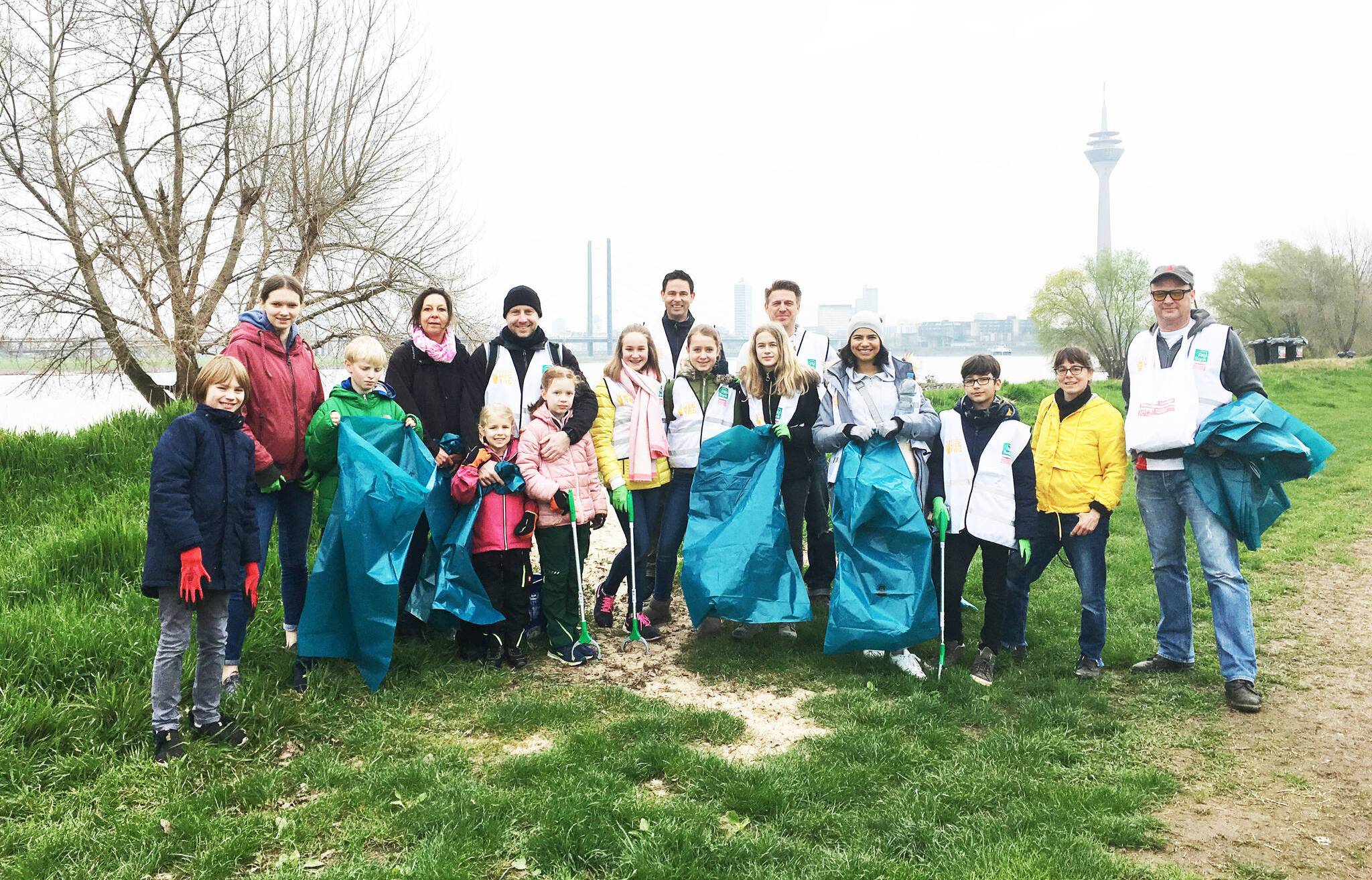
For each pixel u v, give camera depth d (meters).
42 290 12.86
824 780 4.03
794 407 6.08
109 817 3.64
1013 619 5.79
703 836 3.54
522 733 4.54
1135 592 7.14
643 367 6.24
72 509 7.70
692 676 5.45
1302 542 8.84
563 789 3.86
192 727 4.30
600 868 3.40
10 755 3.92
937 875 3.34
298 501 5.27
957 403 5.65
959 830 3.66
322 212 14.45
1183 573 5.48
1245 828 3.78
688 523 6.08
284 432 5.07
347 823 3.67
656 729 4.54
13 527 7.27
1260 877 3.42
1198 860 3.54
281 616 5.66
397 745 4.34
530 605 5.96
